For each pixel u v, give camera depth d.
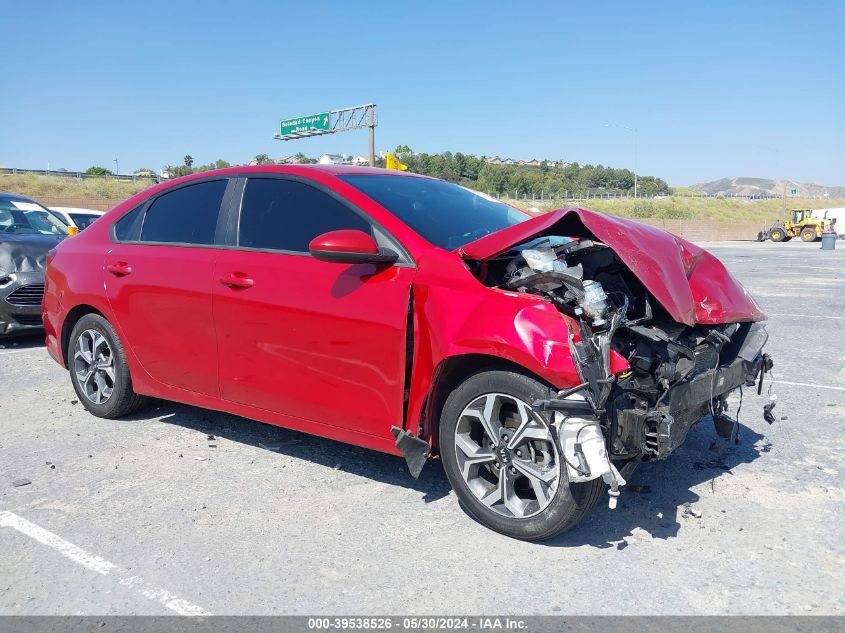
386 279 3.54
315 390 3.80
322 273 3.77
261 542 3.28
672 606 2.75
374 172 4.36
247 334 4.04
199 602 2.80
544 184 141.88
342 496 3.79
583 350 2.93
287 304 3.83
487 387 3.24
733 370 3.65
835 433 4.78
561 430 2.96
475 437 3.47
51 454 4.42
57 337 5.32
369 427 3.64
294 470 4.16
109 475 4.09
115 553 3.19
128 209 5.04
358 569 3.04
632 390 3.12
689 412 3.42
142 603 2.79
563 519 3.11
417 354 3.41
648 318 3.44
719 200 82.69
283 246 4.01
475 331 3.17
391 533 3.37
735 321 3.59
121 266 4.74
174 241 4.58
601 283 3.63
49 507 3.66
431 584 2.91
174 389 4.56
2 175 47.09
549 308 3.09
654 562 3.08
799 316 10.21
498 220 4.24
